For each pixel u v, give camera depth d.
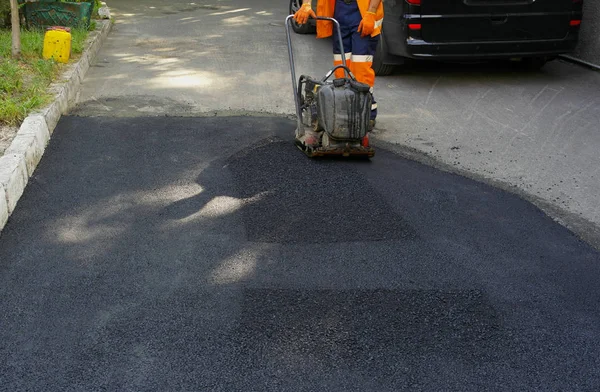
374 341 3.24
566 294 3.73
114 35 11.49
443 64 9.34
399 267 3.95
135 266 3.89
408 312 3.49
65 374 2.97
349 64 6.18
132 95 7.59
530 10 7.85
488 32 7.85
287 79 8.43
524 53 8.03
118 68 8.96
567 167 5.68
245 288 3.68
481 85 8.23
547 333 3.36
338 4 5.99
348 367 3.05
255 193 4.93
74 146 5.84
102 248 4.09
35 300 3.53
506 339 3.30
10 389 2.87
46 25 10.29
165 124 6.53
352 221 4.53
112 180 5.12
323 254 4.07
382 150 5.97
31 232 4.27
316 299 3.59
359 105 5.39
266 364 3.05
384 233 4.38
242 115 6.88
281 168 5.43
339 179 5.24
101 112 6.90
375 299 3.61
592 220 4.70
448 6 7.71
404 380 2.97
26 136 5.40
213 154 5.73
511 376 3.03
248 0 16.33
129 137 6.12
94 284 3.69
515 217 4.70
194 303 3.53
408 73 8.80
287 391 2.89
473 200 4.96
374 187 5.12
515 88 8.09
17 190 4.71
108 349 3.14
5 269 3.83
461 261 4.05
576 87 8.15
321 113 5.44
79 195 4.84
